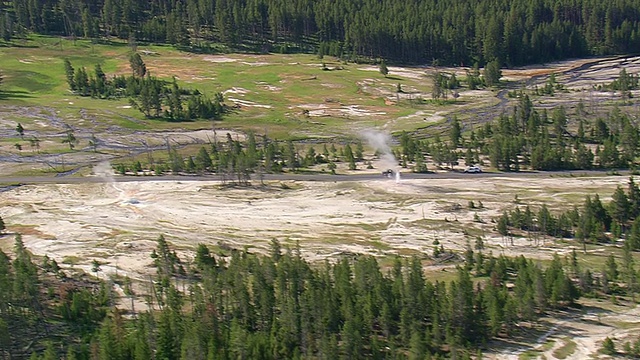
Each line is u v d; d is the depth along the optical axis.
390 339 125.69
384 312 127.50
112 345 115.00
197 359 114.00
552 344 127.56
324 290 132.88
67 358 116.69
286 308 126.69
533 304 135.50
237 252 161.25
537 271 142.88
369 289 135.88
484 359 123.25
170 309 129.75
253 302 134.88
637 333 130.62
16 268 138.88
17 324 129.75
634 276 146.75
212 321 124.00
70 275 154.38
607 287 147.88
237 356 116.38
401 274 144.88
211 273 142.25
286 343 122.00
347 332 119.50
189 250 171.88
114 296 143.62
